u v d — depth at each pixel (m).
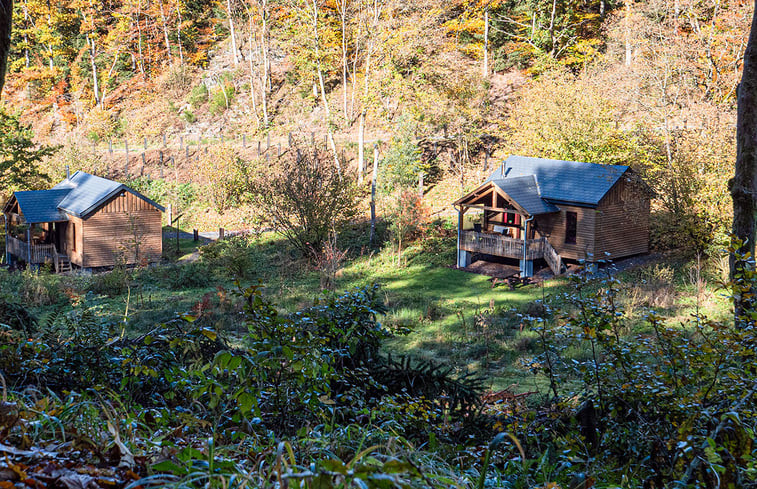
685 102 33.78
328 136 54.41
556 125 37.12
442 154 50.97
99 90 72.88
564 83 38.75
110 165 56.59
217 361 3.54
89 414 2.97
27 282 29.22
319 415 4.08
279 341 4.16
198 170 52.72
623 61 44.00
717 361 4.71
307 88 62.69
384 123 51.72
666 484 3.54
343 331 5.73
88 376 4.70
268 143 55.69
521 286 29.66
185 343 4.65
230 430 3.56
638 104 36.19
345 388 5.69
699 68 34.56
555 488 3.13
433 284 30.80
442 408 6.44
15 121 45.88
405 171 45.94
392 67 48.22
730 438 3.72
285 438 2.98
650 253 33.03
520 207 31.06
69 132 67.31
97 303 27.44
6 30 5.36
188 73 71.00
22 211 36.75
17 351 4.87
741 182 9.12
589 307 5.71
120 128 66.00
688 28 40.94
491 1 57.91
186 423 3.47
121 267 34.97
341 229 37.31
